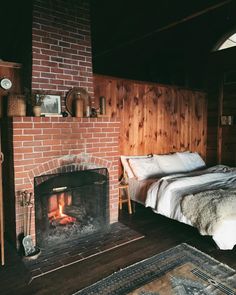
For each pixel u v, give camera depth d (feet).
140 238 9.75
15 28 10.57
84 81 10.63
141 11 12.32
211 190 10.12
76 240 9.47
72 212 10.09
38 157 8.83
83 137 9.89
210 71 17.08
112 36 14.32
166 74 18.10
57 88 9.88
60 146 9.30
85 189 10.08
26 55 9.67
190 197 9.61
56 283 7.14
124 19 13.19
